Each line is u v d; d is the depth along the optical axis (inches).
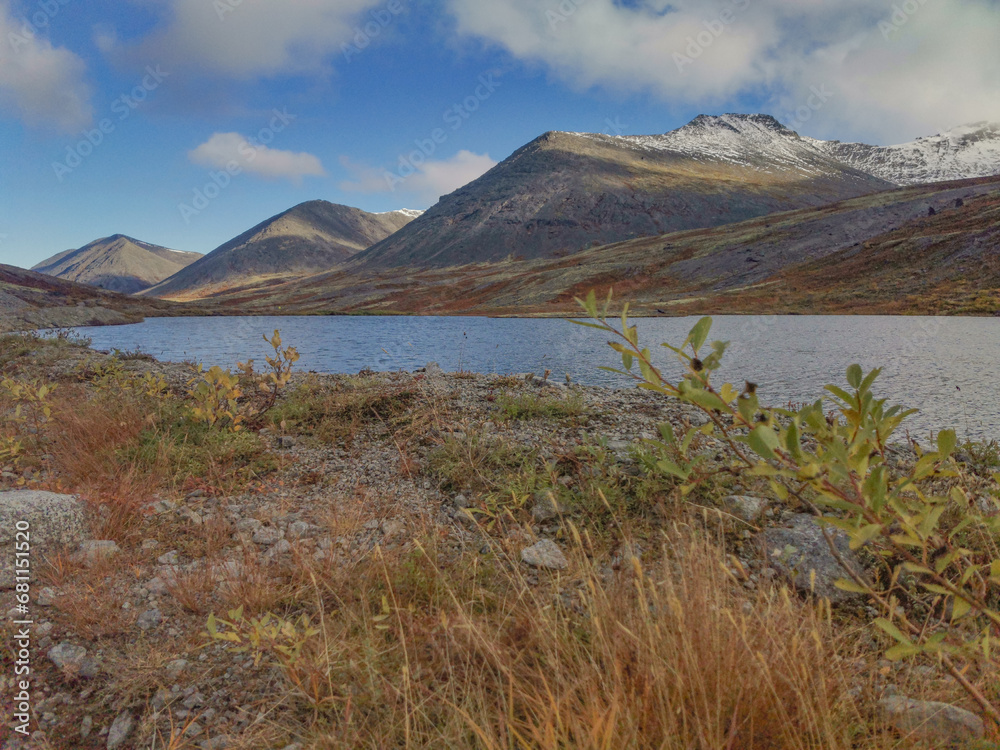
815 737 62.6
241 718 85.9
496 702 76.4
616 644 74.2
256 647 93.0
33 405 242.1
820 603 81.7
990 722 62.4
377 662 87.9
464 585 115.2
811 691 66.0
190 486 193.6
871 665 81.7
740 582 117.4
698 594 79.4
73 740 83.6
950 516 118.6
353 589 117.3
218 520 163.3
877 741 65.0
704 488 158.7
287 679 90.4
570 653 81.0
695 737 60.7
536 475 181.6
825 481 48.3
